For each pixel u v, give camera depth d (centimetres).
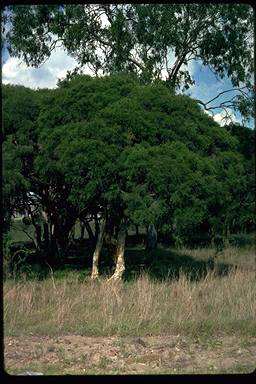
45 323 928
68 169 1336
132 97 1417
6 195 1427
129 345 827
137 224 1326
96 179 1312
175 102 1438
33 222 1828
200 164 1349
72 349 804
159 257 2047
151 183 1296
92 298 1079
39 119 1459
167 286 1228
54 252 1817
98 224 1872
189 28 2406
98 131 1320
